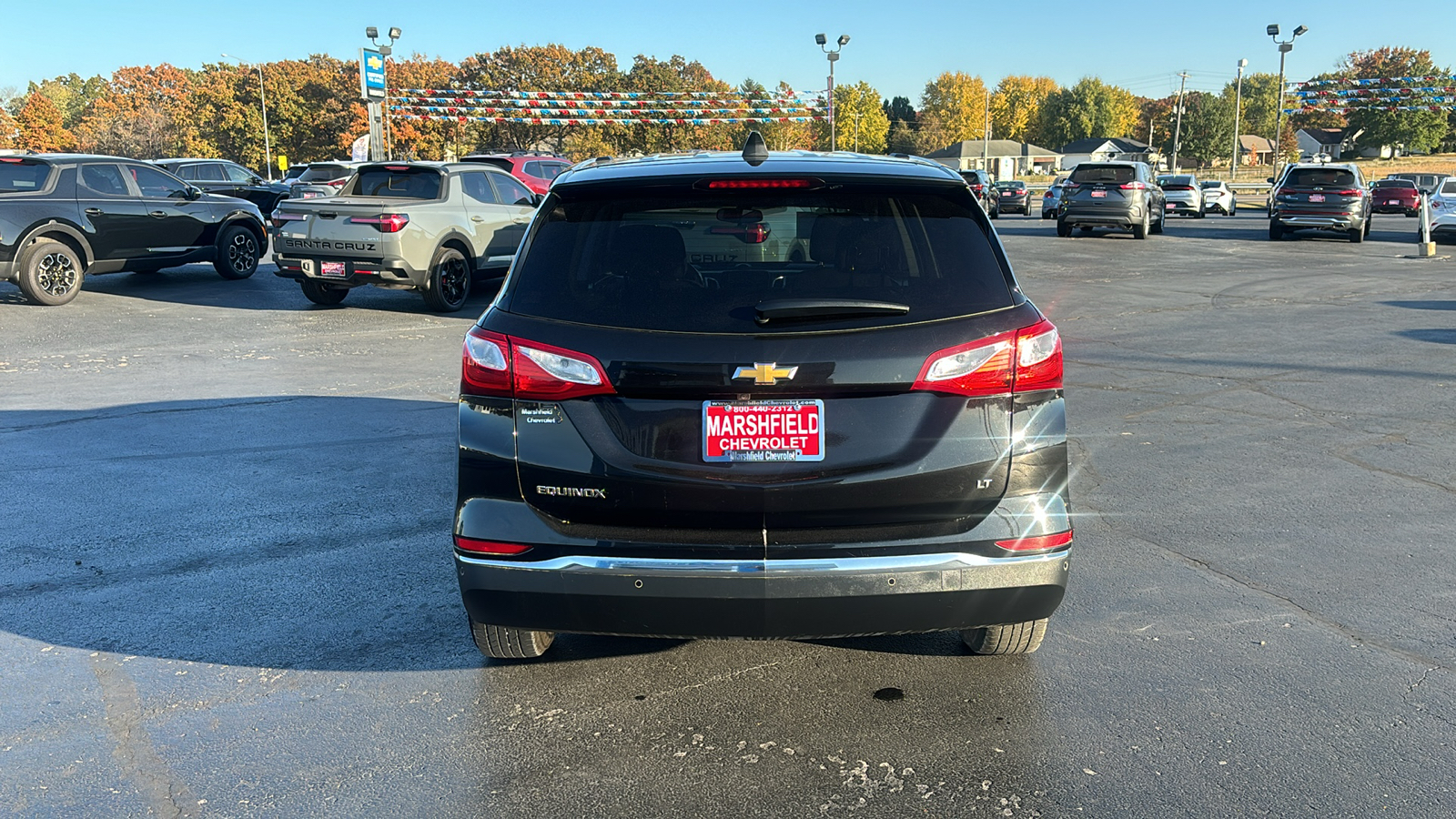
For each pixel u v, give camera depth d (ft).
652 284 9.19
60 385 26.68
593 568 9.02
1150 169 85.71
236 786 9.06
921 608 9.15
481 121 258.57
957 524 9.19
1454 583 13.24
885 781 9.05
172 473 18.70
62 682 11.00
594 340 8.99
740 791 8.93
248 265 50.70
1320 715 10.05
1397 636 11.77
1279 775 9.04
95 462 19.42
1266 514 15.98
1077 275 53.26
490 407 9.29
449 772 9.26
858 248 9.37
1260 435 20.70
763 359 8.77
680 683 10.90
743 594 8.91
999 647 11.13
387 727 10.05
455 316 39.60
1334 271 53.98
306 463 19.31
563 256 9.53
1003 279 9.45
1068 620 12.31
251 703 10.55
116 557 14.61
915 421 9.00
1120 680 10.82
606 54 283.59
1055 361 9.36
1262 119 457.27
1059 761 9.32
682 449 8.95
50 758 9.52
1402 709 10.15
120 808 8.75
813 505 8.95
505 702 10.54
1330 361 28.50
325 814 8.66
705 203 9.61
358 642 11.96
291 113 292.81
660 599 9.00
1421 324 35.12
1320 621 12.19
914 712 10.23
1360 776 9.01
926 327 9.01
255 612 12.78
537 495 9.21
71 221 41.55
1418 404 23.24
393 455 19.88
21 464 19.31
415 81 288.10
